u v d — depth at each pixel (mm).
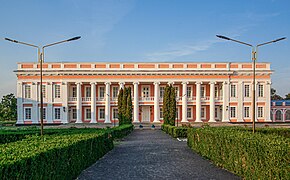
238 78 59188
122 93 42188
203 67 59031
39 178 6984
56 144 9414
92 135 14852
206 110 60906
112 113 60500
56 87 58500
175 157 15500
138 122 59094
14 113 69312
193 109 61000
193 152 17484
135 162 14016
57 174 8477
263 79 59219
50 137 12328
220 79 58812
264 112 59281
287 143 8062
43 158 7297
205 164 13352
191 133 19328
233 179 10297
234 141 11109
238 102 59000
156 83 58719
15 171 5707
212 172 11531
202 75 58781
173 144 22422
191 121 60750
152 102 60062
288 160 7016
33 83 58188
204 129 16547
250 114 59312
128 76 58719
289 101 65750
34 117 58062
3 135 20781
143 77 58719
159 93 60375
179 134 29297
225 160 12219
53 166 8125
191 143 19344
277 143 8188
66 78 58281
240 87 59125
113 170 12094
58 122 58250
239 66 59281
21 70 57688
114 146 21062
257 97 59219
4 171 5289
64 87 58281
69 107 59750
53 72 57781
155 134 35531
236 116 58938
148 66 59062
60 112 58406
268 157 7914
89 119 60531
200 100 58969
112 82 58969
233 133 12438
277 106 64750
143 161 14273
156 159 14852
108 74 58469
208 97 60094
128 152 17688
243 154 10164
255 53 18250
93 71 58156
